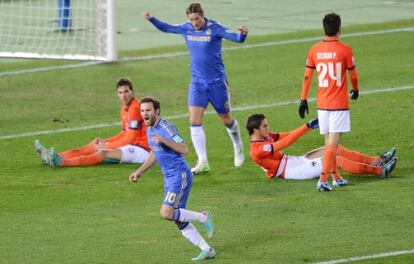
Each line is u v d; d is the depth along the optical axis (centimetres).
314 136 5288
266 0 10519
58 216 3966
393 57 7369
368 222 3794
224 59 7481
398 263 3331
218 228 3778
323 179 4234
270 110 5912
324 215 3900
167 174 3494
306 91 4312
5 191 4350
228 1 10525
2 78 6975
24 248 3566
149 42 8269
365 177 4444
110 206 4100
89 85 6731
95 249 3547
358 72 6875
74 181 4500
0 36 8375
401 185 4297
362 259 3378
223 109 4619
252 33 8512
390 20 9038
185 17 9406
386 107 5847
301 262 3369
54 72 7156
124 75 7019
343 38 8156
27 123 5703
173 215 3428
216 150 5066
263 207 4031
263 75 6919
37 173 4650
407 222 3784
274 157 4431
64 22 8575
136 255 3478
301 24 8950
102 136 5397
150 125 3488
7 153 5034
